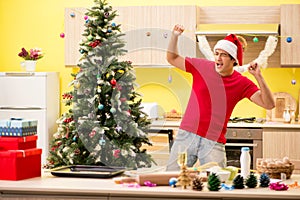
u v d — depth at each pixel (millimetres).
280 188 3385
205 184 3518
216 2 7277
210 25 7129
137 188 3393
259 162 3947
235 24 7086
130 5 7383
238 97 4473
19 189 3436
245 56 7121
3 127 3750
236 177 3449
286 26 6773
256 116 7234
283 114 6934
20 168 3662
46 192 3453
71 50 7113
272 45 6812
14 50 7668
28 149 3766
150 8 6953
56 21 7582
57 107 7316
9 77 7035
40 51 7336
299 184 3600
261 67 6844
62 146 4355
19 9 7637
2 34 7676
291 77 7160
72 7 7414
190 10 6891
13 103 7035
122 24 6992
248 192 3314
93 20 4434
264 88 4230
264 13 7035
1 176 3666
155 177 3490
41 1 7598
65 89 7539
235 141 6613
